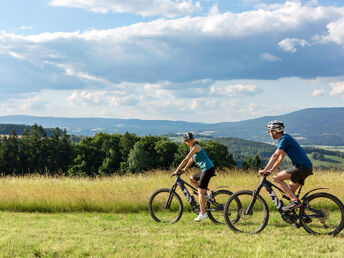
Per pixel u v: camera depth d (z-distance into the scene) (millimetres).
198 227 6996
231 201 6621
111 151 72812
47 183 12836
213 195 7238
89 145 75625
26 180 13898
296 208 6078
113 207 9508
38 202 9984
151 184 11586
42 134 79938
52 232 6742
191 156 7051
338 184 10562
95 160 70125
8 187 11734
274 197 6242
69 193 10406
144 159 67562
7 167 76312
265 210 6355
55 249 5281
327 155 167125
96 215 9047
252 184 10750
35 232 6723
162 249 5180
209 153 63812
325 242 5605
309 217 6059
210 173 6992
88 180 14039
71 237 6223
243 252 5062
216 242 5703
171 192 7680
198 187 7129
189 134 7098
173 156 69562
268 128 6145
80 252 5074
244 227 6559
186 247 5348
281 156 6098
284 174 6102
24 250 5266
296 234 6211
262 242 5633
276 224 7078
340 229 5996
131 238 6109
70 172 66062
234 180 11508
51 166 76312
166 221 7672
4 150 76438
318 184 10789
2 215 9234
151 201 7891
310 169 5945
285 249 5219
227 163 64625
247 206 6539
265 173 6227
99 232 6711
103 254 5004
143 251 5059
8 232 6746
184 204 9039
